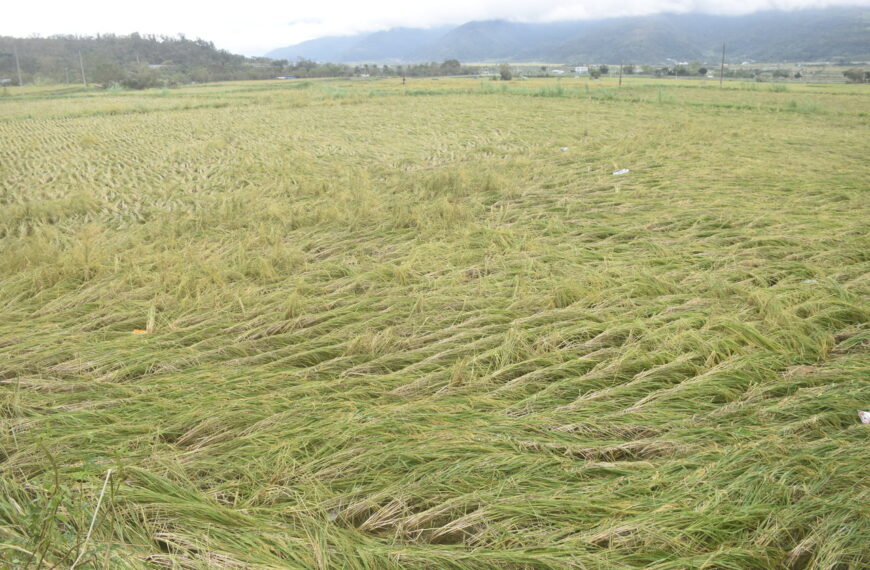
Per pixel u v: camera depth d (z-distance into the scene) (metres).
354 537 2.40
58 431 3.13
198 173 11.89
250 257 6.30
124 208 8.99
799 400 3.25
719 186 9.11
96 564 2.04
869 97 32.72
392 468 2.82
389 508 2.56
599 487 2.61
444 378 3.74
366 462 2.86
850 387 3.35
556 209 8.16
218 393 3.56
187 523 2.42
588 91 34.25
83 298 5.18
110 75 72.19
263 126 20.66
